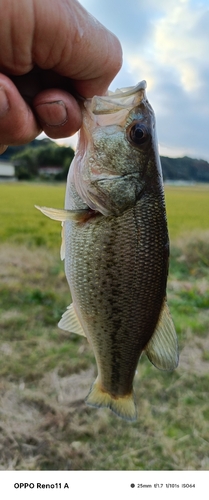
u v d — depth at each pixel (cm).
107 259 21
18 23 14
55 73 17
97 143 21
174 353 23
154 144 22
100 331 23
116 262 21
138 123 21
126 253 21
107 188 21
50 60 16
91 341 23
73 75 18
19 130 16
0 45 15
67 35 15
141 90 21
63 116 17
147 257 22
